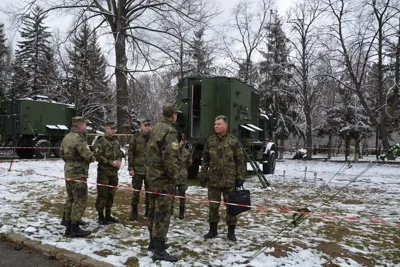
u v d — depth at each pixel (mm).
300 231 5828
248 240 5207
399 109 29203
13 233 5098
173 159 4270
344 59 25266
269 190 10344
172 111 4496
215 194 5234
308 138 30156
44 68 27312
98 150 5773
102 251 4531
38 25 33000
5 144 19328
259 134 15258
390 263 4539
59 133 19719
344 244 5230
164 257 4250
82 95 24188
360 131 28953
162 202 4320
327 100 35812
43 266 4121
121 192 9266
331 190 10719
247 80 30203
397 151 8172
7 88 30328
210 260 4340
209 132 11414
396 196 9922
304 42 29391
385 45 24062
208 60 25516
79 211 5109
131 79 22062
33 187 9477
